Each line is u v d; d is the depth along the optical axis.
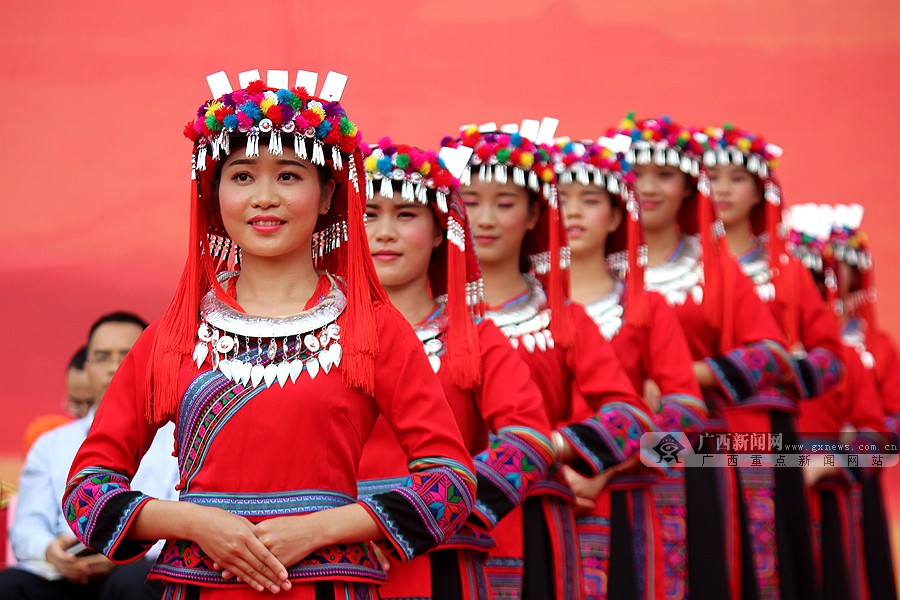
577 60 15.69
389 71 15.03
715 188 12.35
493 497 7.59
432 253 8.32
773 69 16.83
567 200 10.03
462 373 7.82
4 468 13.99
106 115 14.52
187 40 14.62
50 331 14.28
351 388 5.90
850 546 13.54
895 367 15.34
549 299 9.05
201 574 5.69
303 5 14.83
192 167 6.20
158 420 6.00
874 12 17.00
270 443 5.75
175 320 6.02
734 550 10.82
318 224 6.48
